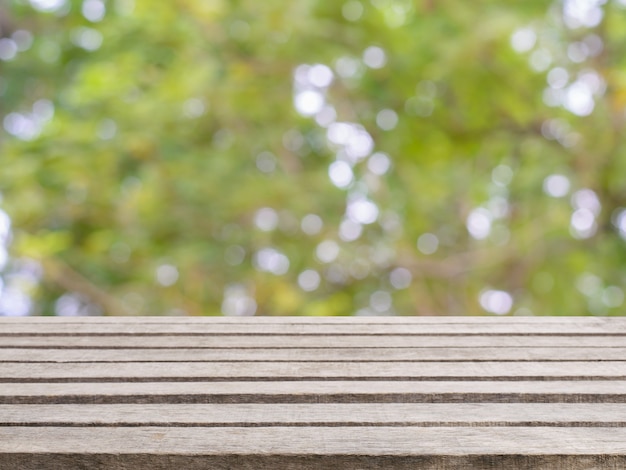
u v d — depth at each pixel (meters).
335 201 8.77
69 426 1.35
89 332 1.96
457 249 9.84
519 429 1.33
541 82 8.13
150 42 7.91
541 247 8.83
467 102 7.96
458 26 7.46
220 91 7.81
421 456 1.22
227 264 8.88
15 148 7.50
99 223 8.48
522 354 1.79
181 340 1.91
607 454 1.22
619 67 7.50
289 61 7.93
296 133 9.41
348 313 9.09
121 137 7.71
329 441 1.28
